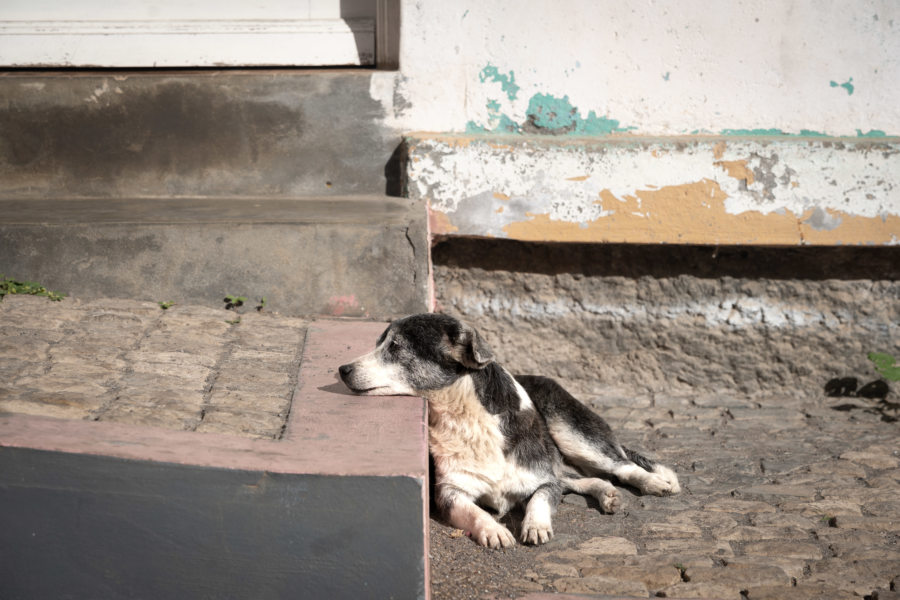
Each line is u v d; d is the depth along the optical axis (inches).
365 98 101.4
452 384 78.4
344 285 91.0
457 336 77.7
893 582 70.9
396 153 102.3
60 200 100.4
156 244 89.8
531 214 100.0
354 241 90.8
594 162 99.0
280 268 90.8
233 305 90.4
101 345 79.9
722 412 100.3
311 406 74.3
